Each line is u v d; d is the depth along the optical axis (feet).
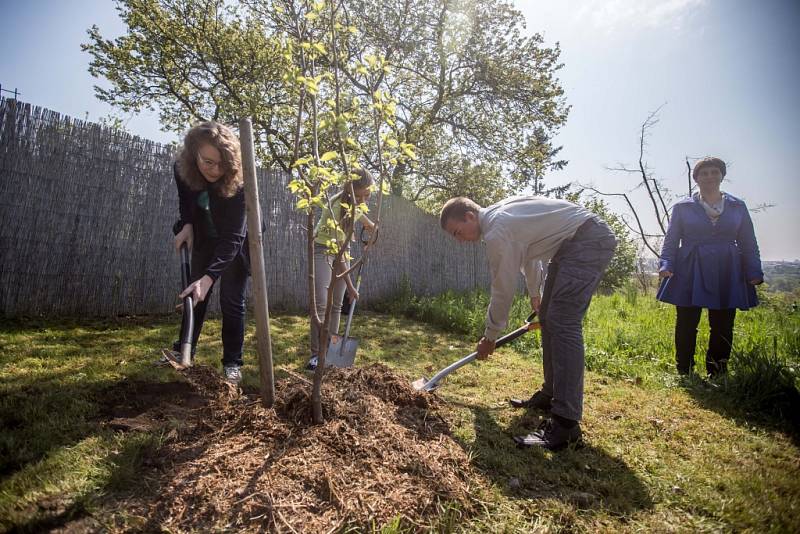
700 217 12.12
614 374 12.87
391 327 19.25
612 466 7.20
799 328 16.83
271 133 39.17
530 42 44.55
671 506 6.19
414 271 29.04
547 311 8.14
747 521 5.76
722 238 11.89
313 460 5.95
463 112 46.73
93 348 11.19
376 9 40.63
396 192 45.55
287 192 21.15
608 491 6.47
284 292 20.99
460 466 6.57
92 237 15.40
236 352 9.59
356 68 6.34
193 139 8.16
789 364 11.91
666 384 11.84
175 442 6.44
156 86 42.04
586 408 9.88
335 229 6.75
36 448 5.97
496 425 8.60
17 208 13.96
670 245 12.49
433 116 45.16
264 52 38.09
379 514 5.17
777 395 9.92
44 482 5.22
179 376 8.77
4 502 4.82
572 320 7.72
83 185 15.17
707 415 9.64
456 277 33.35
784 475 7.00
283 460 5.90
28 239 14.17
